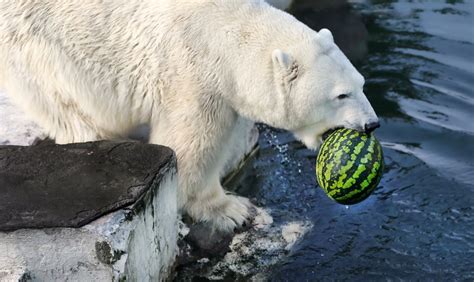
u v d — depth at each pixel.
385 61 20.77
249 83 12.04
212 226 13.66
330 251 13.65
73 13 12.38
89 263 10.16
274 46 11.98
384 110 18.41
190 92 12.20
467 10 23.86
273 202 15.16
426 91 19.23
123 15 12.38
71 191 10.56
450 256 13.41
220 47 12.09
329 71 11.79
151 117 12.83
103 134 13.24
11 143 13.34
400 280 12.87
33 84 12.72
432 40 21.92
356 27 22.59
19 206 10.30
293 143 17.11
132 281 10.58
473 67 20.39
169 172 11.38
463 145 16.89
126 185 10.64
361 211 14.74
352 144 11.20
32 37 12.45
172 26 12.17
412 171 15.94
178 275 12.95
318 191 15.46
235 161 15.59
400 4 24.41
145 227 10.78
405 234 14.03
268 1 21.67
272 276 13.05
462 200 14.95
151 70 12.28
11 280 10.01
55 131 13.17
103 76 12.50
